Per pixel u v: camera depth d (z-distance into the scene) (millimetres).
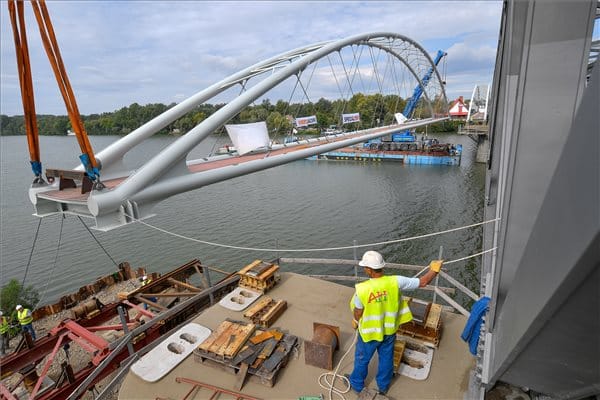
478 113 107562
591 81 1136
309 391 4289
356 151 67750
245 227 31188
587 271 1165
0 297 17062
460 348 5020
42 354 8023
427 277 3973
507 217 2373
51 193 5996
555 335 1583
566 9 1883
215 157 10969
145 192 6266
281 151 13258
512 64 3033
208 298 9594
